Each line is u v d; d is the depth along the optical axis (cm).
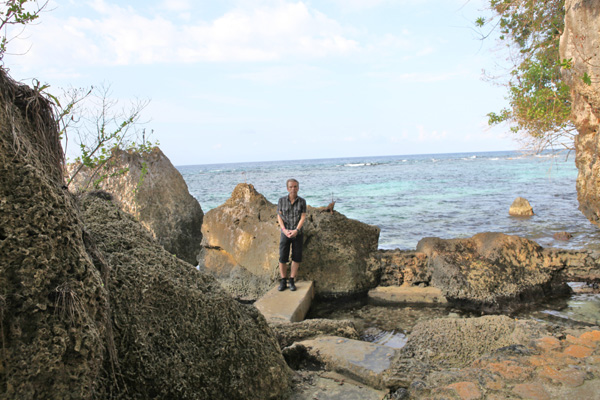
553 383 298
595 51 608
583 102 679
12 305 182
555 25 765
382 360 363
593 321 550
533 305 626
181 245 988
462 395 293
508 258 680
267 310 578
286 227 669
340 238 739
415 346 393
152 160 1007
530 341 375
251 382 290
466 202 2086
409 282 717
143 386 239
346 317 627
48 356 184
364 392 327
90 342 197
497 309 620
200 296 287
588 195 700
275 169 7731
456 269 676
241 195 821
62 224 202
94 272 214
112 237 284
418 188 2950
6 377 176
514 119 941
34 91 224
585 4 612
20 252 185
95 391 214
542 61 823
